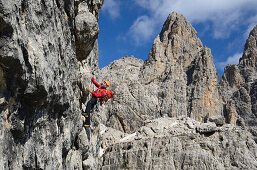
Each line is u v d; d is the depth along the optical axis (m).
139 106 89.19
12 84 6.54
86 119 11.29
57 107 9.05
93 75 15.78
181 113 92.50
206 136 58.34
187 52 121.44
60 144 9.67
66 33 9.98
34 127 7.91
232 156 53.53
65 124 10.25
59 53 8.92
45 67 7.49
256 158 53.53
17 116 6.97
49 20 8.08
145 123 66.88
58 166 9.41
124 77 104.25
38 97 7.43
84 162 13.33
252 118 97.19
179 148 56.28
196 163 53.00
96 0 13.10
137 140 61.09
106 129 71.12
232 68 118.00
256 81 108.50
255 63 119.38
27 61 6.80
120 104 88.25
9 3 5.88
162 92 97.88
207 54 110.50
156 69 108.75
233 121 96.50
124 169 57.19
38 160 7.96
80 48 12.00
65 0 9.58
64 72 9.46
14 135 6.97
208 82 102.69
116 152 60.44
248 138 57.06
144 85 102.94
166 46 124.25
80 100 12.64
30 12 7.09
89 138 13.99
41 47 7.45
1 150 6.31
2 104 6.38
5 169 6.45
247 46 127.25
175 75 104.38
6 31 6.00
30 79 6.98
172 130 61.47
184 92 98.62
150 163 55.66
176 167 54.16
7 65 6.23
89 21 10.93
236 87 113.06
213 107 98.75
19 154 7.20
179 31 131.75
